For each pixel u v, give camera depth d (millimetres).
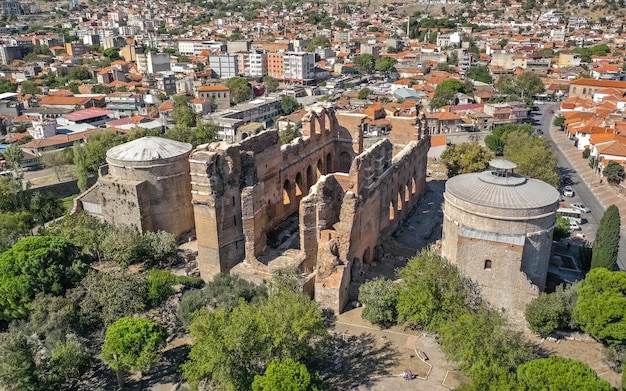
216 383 59688
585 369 53125
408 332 72625
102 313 71000
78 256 82312
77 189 153250
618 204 132875
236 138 168250
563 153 181125
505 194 74250
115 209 94750
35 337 65188
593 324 65750
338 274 76625
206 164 77938
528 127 177750
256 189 82750
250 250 82375
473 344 57656
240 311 63469
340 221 78750
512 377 53688
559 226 99875
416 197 120438
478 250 72875
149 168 92375
